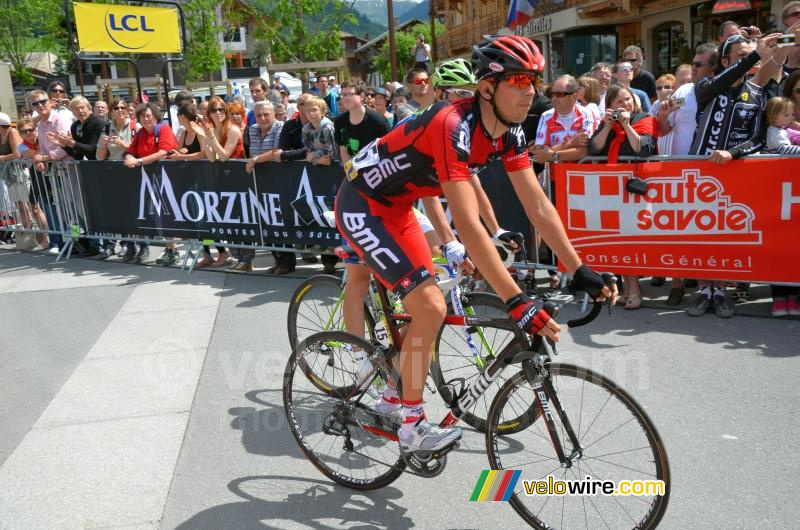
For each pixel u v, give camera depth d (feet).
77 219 21.83
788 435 8.57
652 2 47.34
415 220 7.68
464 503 7.73
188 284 18.10
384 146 7.18
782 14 14.44
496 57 6.29
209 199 19.13
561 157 14.05
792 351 11.09
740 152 12.30
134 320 15.10
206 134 18.72
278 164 17.74
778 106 12.17
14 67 128.16
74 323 15.14
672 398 9.77
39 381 11.82
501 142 7.00
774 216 12.21
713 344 11.64
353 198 7.58
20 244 24.62
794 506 7.19
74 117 23.68
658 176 13.07
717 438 8.61
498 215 14.96
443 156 6.43
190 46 89.61
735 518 7.06
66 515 7.76
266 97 23.77
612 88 13.32
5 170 23.38
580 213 14.05
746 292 13.91
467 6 77.25
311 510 7.72
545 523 7.11
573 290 6.66
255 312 15.17
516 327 7.00
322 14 117.80
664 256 13.34
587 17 53.67
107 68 122.62
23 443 9.53
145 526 7.48
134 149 20.51
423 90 16.29
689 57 42.32
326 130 16.90
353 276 9.56
